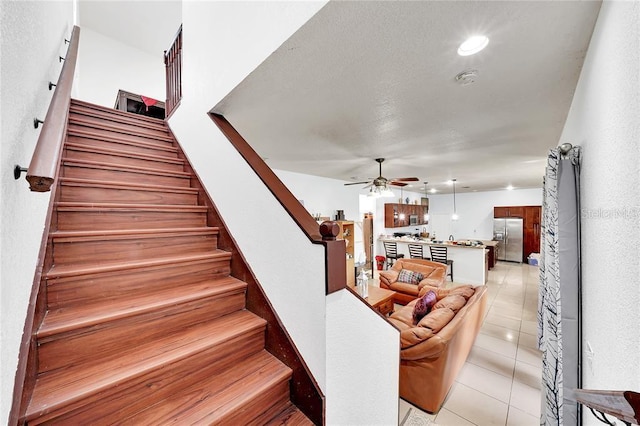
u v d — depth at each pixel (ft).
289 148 10.76
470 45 4.25
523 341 11.28
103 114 8.95
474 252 20.01
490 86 5.56
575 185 4.52
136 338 4.04
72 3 9.12
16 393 2.51
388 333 5.14
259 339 4.78
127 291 4.66
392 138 9.36
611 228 2.95
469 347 9.80
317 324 3.79
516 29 3.81
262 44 4.78
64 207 5.03
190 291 4.93
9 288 2.35
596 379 3.58
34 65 3.39
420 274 16.55
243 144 6.03
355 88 5.71
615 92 2.78
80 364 3.52
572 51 4.28
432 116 7.29
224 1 6.06
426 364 7.20
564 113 6.90
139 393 3.41
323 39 4.14
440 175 17.95
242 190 5.66
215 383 3.98
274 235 4.71
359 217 23.00
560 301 4.51
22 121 2.82
